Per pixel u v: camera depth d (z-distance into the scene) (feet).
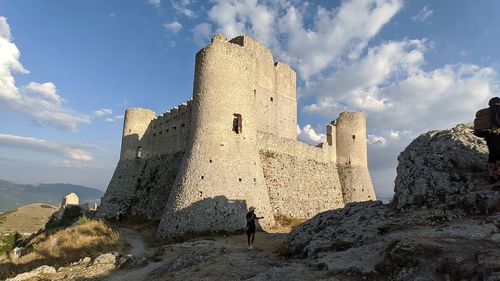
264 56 121.29
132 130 141.90
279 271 28.78
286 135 125.80
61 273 49.49
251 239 52.90
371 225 34.91
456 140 40.45
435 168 37.76
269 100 120.37
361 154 132.77
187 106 115.24
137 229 97.35
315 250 35.50
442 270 21.38
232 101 85.20
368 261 26.50
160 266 46.70
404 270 22.75
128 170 137.28
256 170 85.71
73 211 156.76
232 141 83.20
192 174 78.69
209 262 38.47
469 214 30.81
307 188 111.34
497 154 33.32
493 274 18.51
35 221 218.18
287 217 98.78
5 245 106.32
